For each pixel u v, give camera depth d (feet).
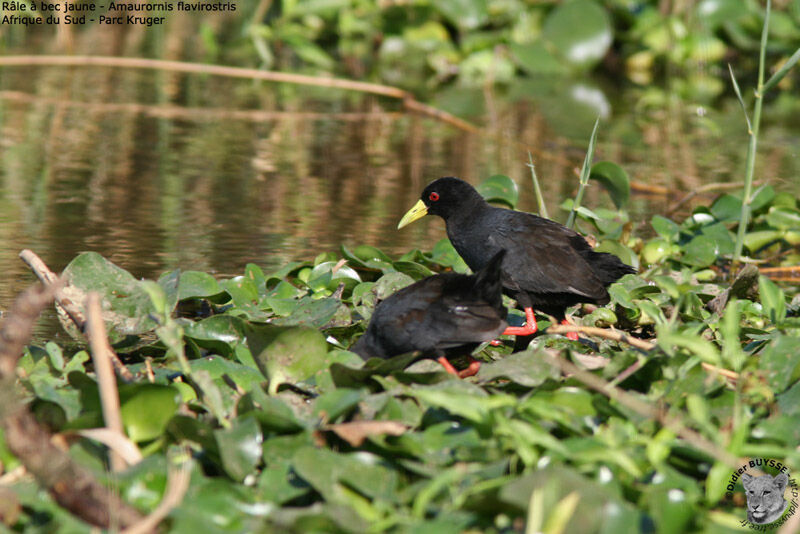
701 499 17.85
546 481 16.58
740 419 19.95
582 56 82.53
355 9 90.17
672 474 18.42
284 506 18.44
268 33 86.69
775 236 41.34
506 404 18.98
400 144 59.36
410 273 33.22
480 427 19.06
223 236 40.50
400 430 19.20
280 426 19.63
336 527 16.47
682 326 24.85
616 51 87.61
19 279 33.60
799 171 55.01
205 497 17.39
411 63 85.97
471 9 84.74
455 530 16.10
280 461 18.93
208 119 63.67
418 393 18.81
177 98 69.56
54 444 16.87
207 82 75.97
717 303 30.63
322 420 19.77
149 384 19.19
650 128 66.23
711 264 40.09
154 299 21.13
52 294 16.72
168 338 21.01
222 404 21.39
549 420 20.30
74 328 27.61
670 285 22.75
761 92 37.60
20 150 53.21
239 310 28.86
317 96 73.15
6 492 16.71
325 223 43.37
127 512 16.16
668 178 53.67
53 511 16.63
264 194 47.55
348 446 19.69
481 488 16.87
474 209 33.50
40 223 40.68
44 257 36.17
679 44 85.30
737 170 55.47
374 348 25.05
